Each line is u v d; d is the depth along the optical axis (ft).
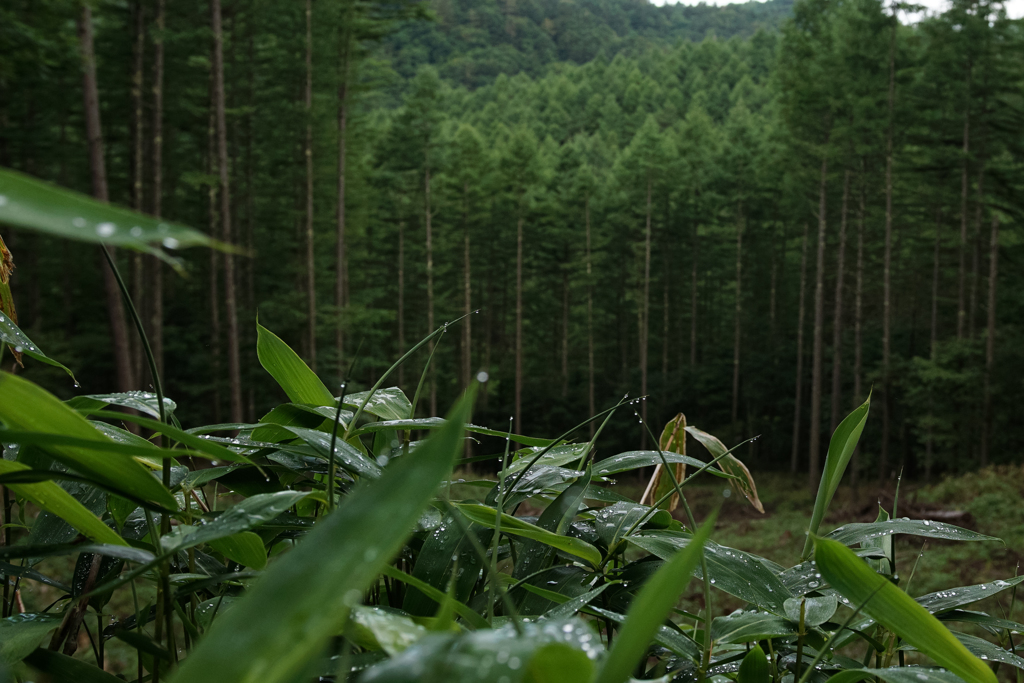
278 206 91.86
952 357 75.92
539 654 0.97
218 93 56.65
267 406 74.59
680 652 1.79
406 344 115.65
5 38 30.50
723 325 130.82
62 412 1.28
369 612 1.18
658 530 2.18
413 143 113.70
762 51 291.99
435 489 0.73
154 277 56.75
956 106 82.33
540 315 132.57
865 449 92.73
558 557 2.38
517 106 278.05
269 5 79.92
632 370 119.85
